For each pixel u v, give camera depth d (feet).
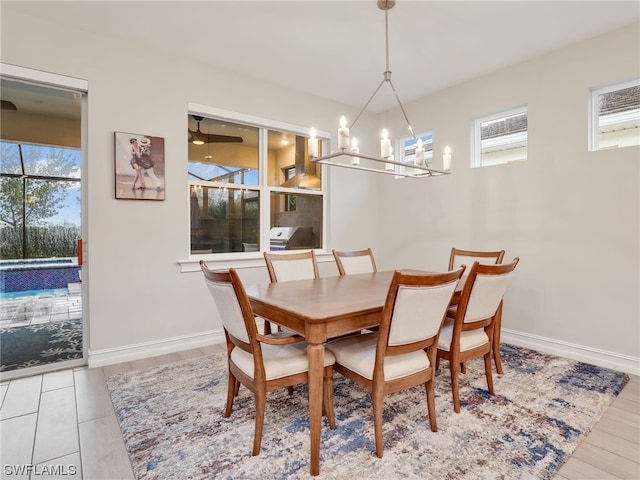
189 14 8.18
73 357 9.77
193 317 10.60
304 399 7.36
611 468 5.16
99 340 9.12
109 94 9.17
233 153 11.77
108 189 9.18
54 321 13.69
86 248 9.12
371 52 10.02
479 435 5.99
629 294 8.70
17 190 16.31
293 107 12.67
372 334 7.16
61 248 17.69
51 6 7.86
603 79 9.05
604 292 9.09
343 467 5.20
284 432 6.13
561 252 9.86
